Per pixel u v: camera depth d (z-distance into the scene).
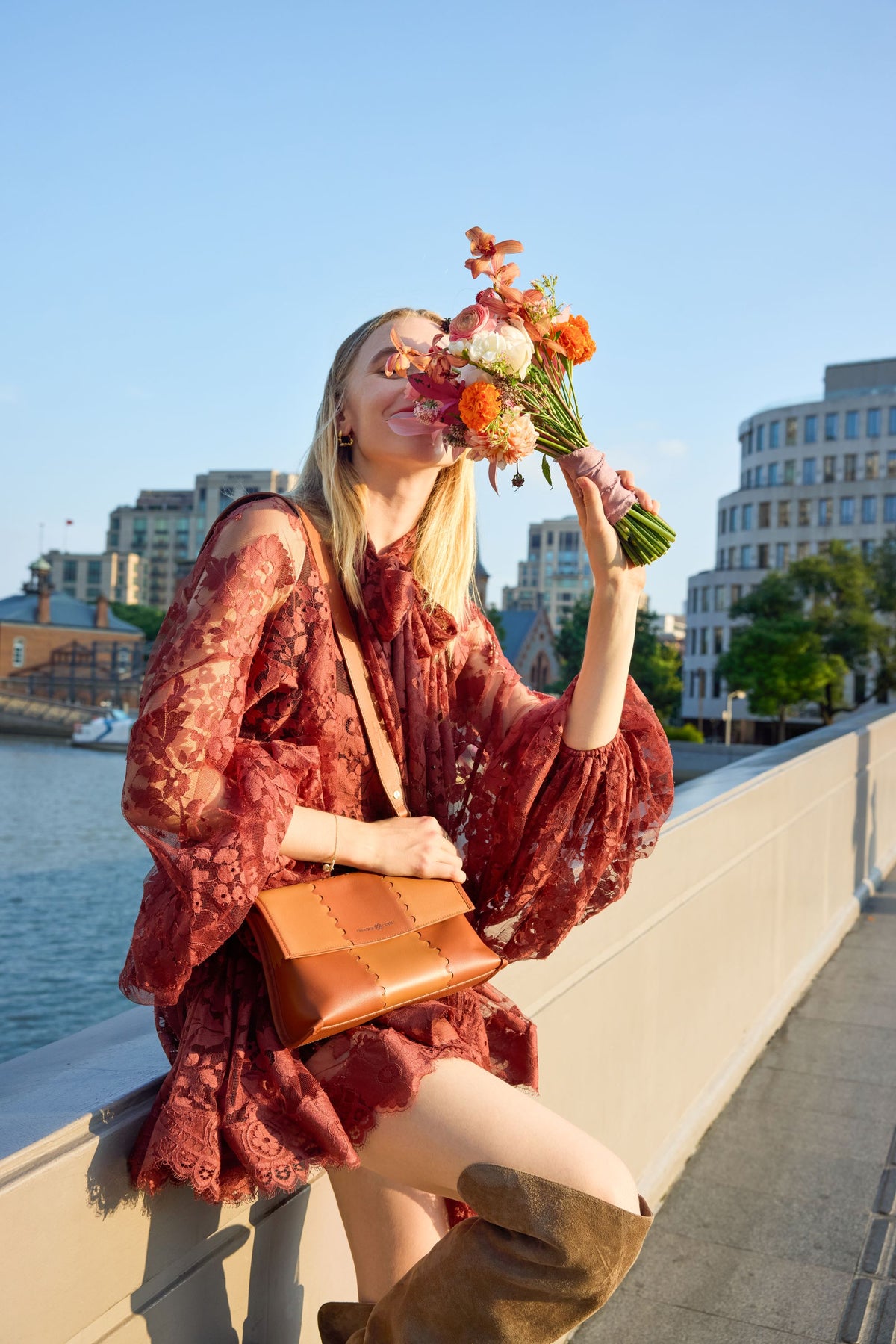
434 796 1.58
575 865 1.65
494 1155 1.21
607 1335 2.48
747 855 4.13
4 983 24.09
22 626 119.75
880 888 7.17
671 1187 3.19
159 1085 1.30
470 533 1.67
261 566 1.33
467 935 1.44
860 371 96.38
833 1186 3.21
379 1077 1.26
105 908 32.22
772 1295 2.65
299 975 1.25
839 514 94.38
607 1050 2.78
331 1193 1.64
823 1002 4.89
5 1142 1.10
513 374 1.45
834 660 67.69
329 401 1.57
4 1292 1.03
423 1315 1.25
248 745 1.33
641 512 1.52
